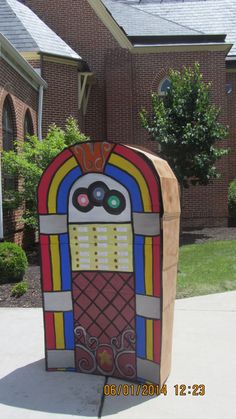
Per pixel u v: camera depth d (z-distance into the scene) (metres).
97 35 17.47
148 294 4.05
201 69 17.36
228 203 17.38
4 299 7.47
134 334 4.17
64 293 4.41
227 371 4.51
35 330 5.86
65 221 4.34
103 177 4.16
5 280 8.47
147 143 17.42
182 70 17.25
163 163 4.24
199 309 6.79
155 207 3.95
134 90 17.50
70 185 4.29
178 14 21.70
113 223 4.17
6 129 11.41
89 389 4.11
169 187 4.12
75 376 4.38
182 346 5.22
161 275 3.97
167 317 4.17
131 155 4.00
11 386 4.21
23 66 11.97
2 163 10.62
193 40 17.34
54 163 4.29
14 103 11.69
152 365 4.07
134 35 17.45
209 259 10.56
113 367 4.30
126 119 17.19
